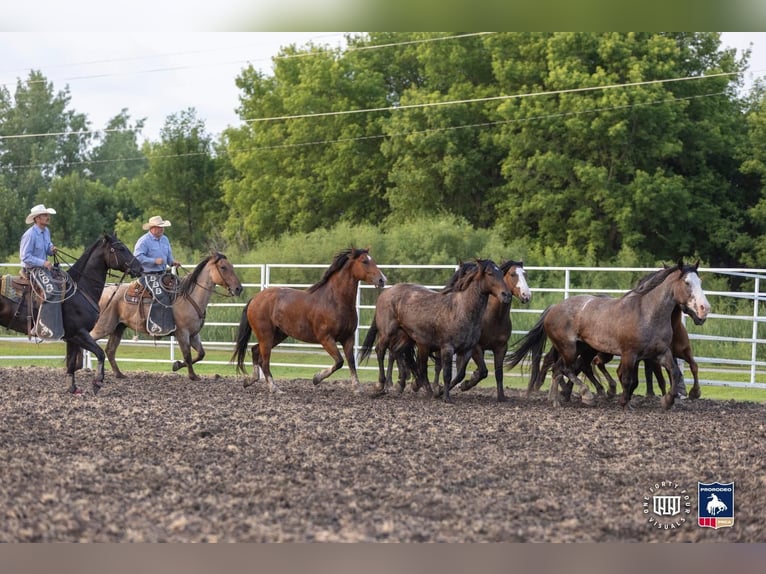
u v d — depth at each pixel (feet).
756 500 25.66
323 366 68.95
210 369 66.69
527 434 35.12
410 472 27.84
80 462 28.07
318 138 150.00
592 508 24.32
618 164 116.78
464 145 133.08
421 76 152.87
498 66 127.24
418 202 134.62
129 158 263.90
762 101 124.57
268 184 152.46
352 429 35.35
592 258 116.16
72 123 248.11
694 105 122.52
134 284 53.11
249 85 162.81
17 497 23.67
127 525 21.65
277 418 37.91
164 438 32.58
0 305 43.96
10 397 43.68
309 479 26.66
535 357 46.88
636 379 44.11
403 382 48.49
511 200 125.18
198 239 173.06
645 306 41.42
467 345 44.55
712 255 124.57
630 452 31.99
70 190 181.37
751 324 73.77
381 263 106.22
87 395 45.16
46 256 45.03
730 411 44.09
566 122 115.14
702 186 120.06
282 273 105.09
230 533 21.21
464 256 107.76
